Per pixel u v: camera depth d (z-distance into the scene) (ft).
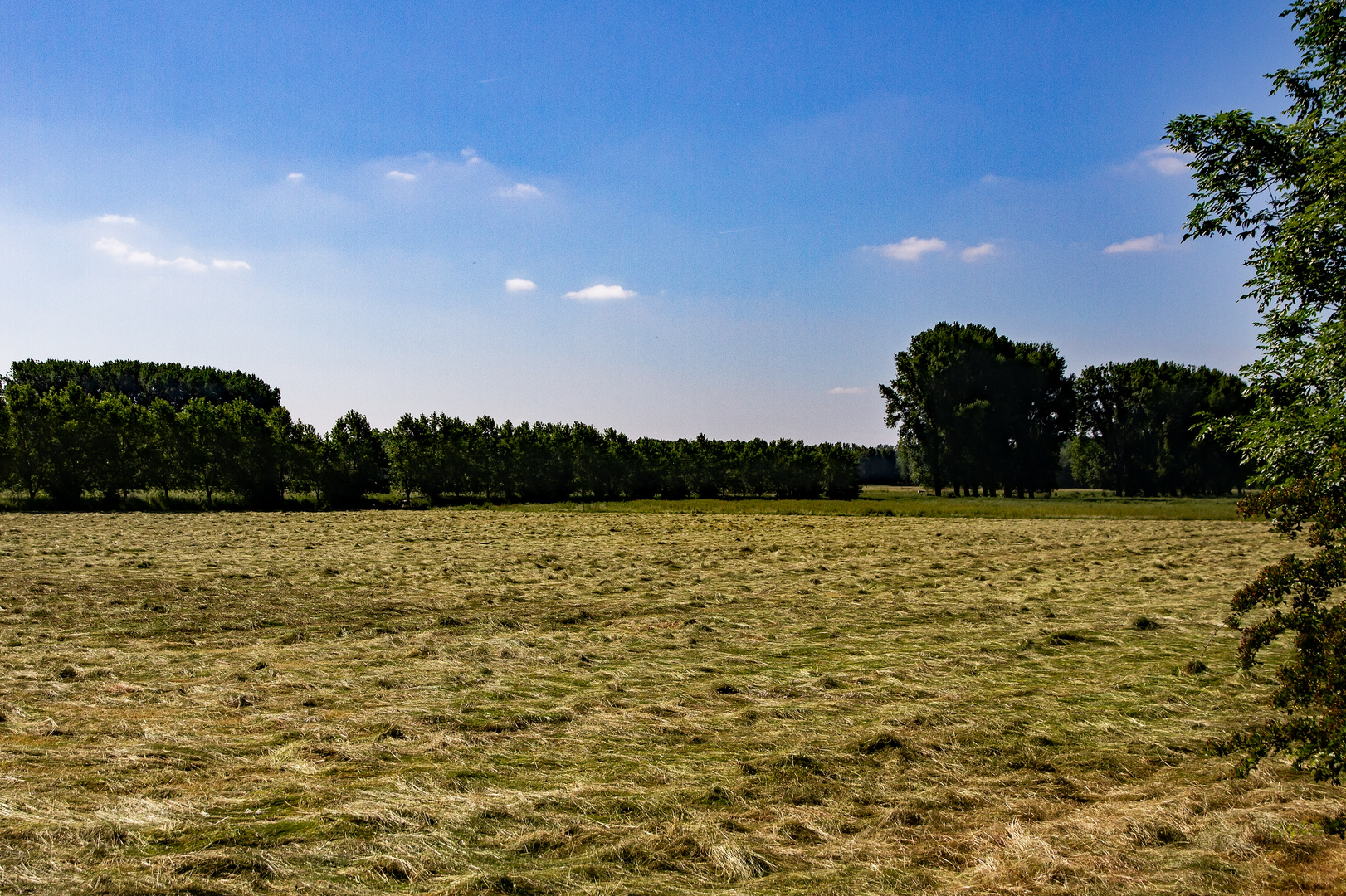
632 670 32.35
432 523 133.39
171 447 179.22
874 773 20.99
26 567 60.85
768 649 37.09
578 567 69.92
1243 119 25.89
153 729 23.02
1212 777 20.93
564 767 21.20
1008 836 17.29
